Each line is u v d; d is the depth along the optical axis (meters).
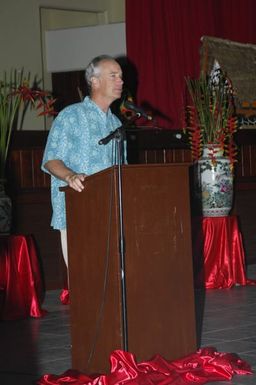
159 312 4.04
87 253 4.07
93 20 9.01
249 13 8.62
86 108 4.67
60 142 4.59
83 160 4.61
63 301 6.48
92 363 4.08
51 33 8.32
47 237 7.03
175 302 4.09
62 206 4.89
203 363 4.11
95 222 3.99
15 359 4.70
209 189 7.02
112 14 8.91
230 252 7.05
